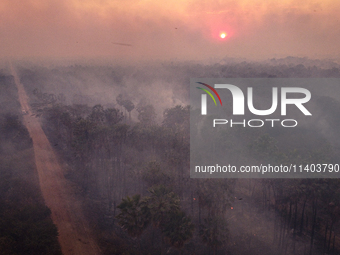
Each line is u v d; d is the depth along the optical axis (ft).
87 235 122.01
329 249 115.03
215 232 101.19
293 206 141.08
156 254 113.19
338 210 102.78
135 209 96.94
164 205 95.86
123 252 110.83
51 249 97.81
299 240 123.13
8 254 88.74
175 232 92.17
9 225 106.01
